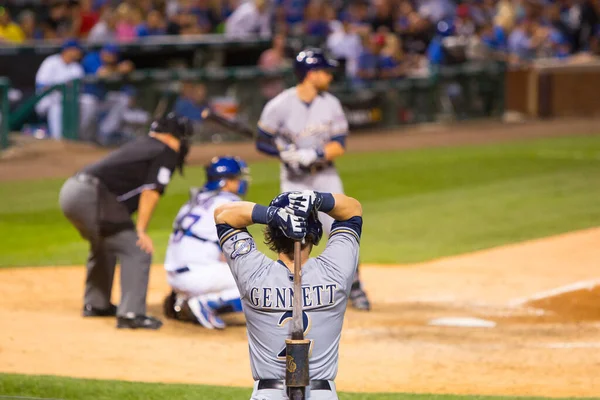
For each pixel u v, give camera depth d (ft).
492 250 133.90
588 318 101.30
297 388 48.32
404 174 197.26
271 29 273.75
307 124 100.83
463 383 75.25
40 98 219.82
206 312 93.09
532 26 328.70
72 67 223.71
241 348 86.07
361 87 262.06
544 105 301.43
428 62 290.35
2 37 237.04
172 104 228.43
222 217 51.67
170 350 84.84
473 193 178.60
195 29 256.93
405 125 274.36
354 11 302.45
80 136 221.46
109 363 80.38
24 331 90.17
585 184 187.42
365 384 74.74
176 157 92.43
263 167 204.23
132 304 91.97
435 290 111.86
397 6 314.76
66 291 109.60
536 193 178.40
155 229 146.61
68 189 91.09
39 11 277.85
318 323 50.37
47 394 70.44
